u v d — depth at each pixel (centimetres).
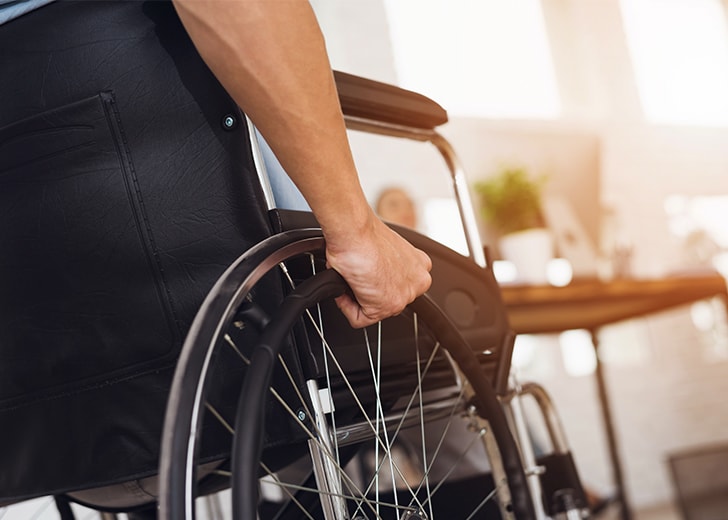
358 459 148
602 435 427
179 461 64
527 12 475
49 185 86
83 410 90
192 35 72
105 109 84
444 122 130
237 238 85
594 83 484
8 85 85
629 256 450
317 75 73
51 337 90
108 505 108
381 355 100
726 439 449
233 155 84
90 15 84
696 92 511
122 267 86
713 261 475
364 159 394
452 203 409
